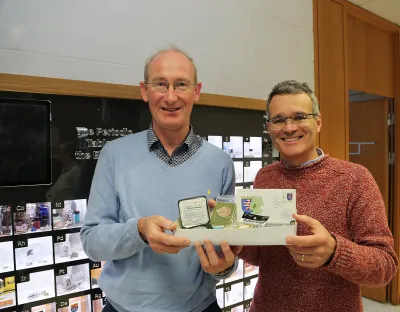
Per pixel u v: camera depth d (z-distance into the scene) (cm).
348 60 253
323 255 76
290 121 99
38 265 114
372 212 90
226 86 169
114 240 86
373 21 267
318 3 217
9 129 108
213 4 163
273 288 100
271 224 81
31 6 114
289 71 200
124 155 102
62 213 119
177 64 96
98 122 126
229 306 163
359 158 329
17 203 110
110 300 103
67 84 118
